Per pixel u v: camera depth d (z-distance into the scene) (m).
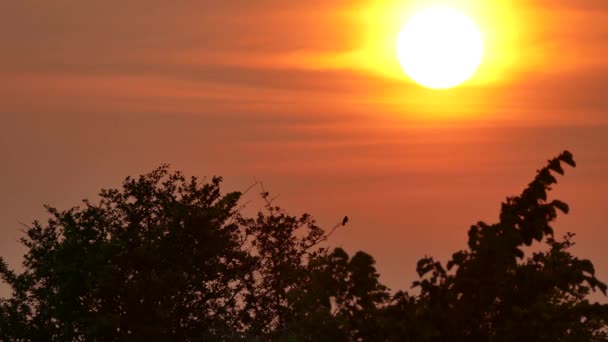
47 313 164.00
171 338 161.62
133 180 173.00
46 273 165.12
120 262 163.25
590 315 68.31
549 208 68.56
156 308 158.75
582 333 69.12
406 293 69.62
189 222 163.75
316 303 69.31
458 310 68.06
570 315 68.19
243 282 162.50
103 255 161.75
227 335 159.88
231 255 164.25
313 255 159.50
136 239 168.88
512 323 66.88
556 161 68.94
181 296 163.12
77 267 163.50
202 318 163.88
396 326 68.19
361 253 69.19
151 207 173.25
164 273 159.88
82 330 162.50
